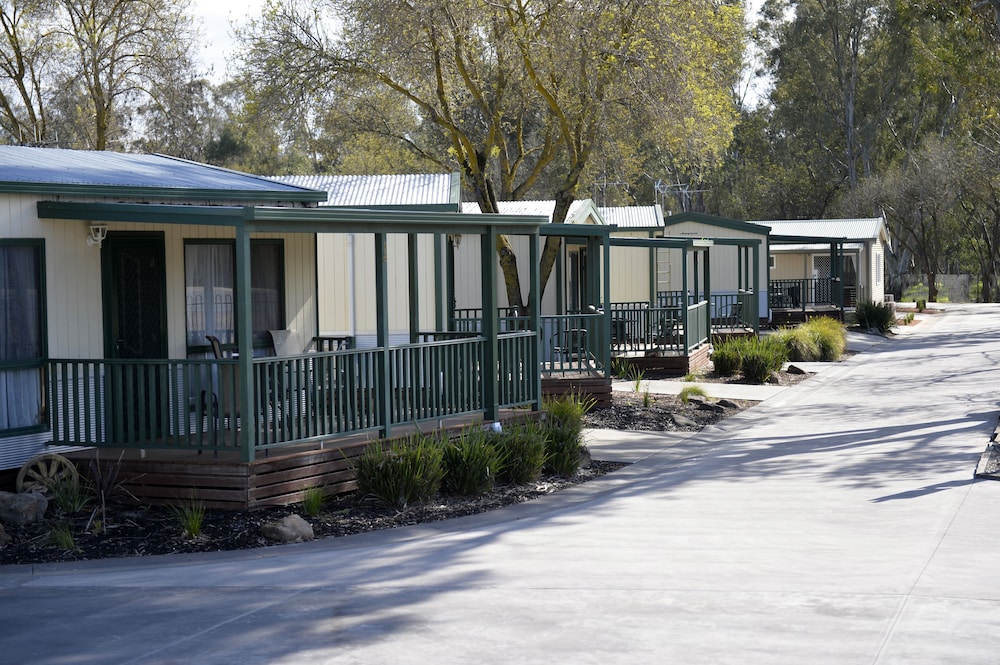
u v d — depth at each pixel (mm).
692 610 6695
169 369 10539
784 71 64625
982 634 5996
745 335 28969
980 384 20766
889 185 60812
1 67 32375
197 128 34844
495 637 6285
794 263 46406
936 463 12258
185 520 9695
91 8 31953
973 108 39188
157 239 12422
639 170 28406
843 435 14898
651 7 21562
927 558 7879
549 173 45094
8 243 10773
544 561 8250
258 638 6426
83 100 33406
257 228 10281
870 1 61594
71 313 11398
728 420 16906
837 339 28219
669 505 10516
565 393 17109
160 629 6699
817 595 6938
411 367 12008
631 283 30188
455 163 30203
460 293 23844
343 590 7555
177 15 32969
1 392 10727
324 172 47656
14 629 6816
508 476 11812
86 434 10797
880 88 62750
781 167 68625
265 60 23688
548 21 21969
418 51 22500
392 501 10656
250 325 10266
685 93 22281
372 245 18516
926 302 62625
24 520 9805
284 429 10633
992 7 24891
